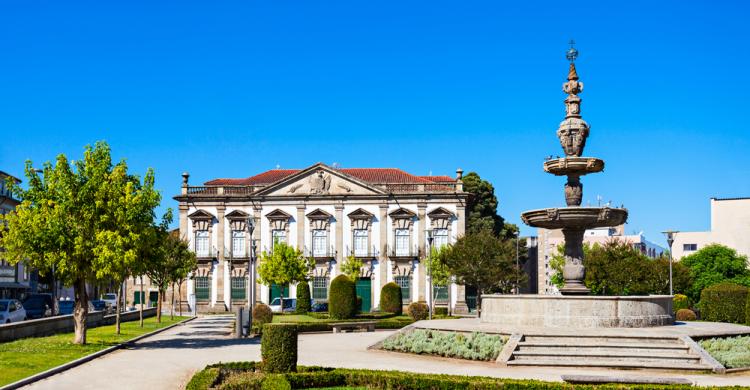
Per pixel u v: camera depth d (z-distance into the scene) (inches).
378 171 2866.6
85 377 684.7
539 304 924.0
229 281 2591.0
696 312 1689.2
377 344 955.3
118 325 1234.6
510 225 3476.9
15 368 703.7
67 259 957.2
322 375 642.8
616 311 903.7
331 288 1779.0
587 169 1000.2
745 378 702.5
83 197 970.7
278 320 1717.5
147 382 657.0
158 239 1053.8
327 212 2596.0
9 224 978.1
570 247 1014.4
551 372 729.0
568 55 1047.0
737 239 3159.5
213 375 621.3
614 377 612.7
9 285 2354.8
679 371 740.7
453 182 2593.5
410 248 2568.9
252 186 2625.5
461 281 2073.1
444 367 762.8
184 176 2657.5
